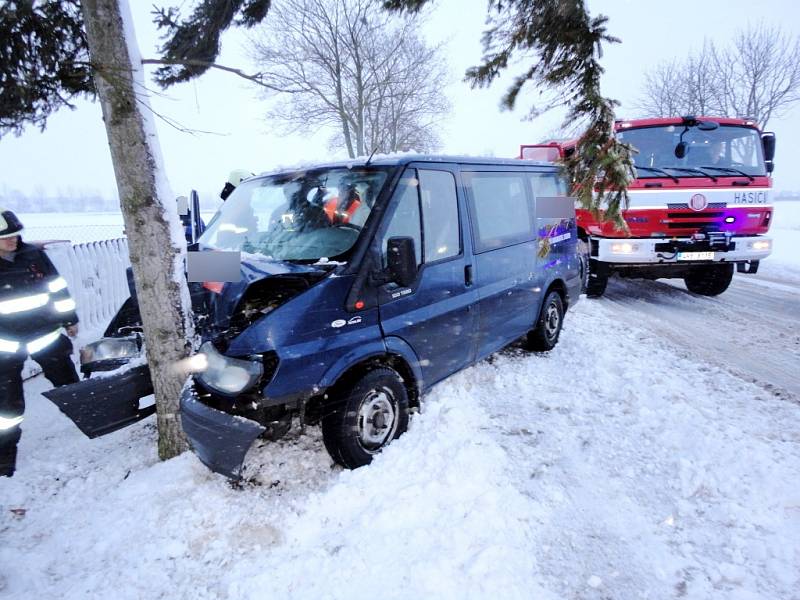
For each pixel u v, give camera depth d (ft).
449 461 9.66
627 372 14.56
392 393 10.34
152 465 10.31
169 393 9.92
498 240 13.83
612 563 7.43
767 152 23.73
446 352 11.94
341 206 10.62
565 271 17.75
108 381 9.55
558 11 9.30
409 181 10.94
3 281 10.58
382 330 9.99
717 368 15.12
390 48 46.11
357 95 48.06
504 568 7.20
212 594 7.08
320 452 10.56
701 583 7.01
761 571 7.18
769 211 22.31
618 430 11.29
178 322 9.68
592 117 10.23
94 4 8.38
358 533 8.02
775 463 9.48
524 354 16.96
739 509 8.39
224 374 8.41
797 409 12.15
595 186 10.67
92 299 21.24
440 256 11.60
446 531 7.96
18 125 9.71
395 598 6.78
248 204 12.62
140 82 9.00
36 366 16.55
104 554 7.88
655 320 21.72
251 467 10.00
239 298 9.11
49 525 8.66
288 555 7.72
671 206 21.95
